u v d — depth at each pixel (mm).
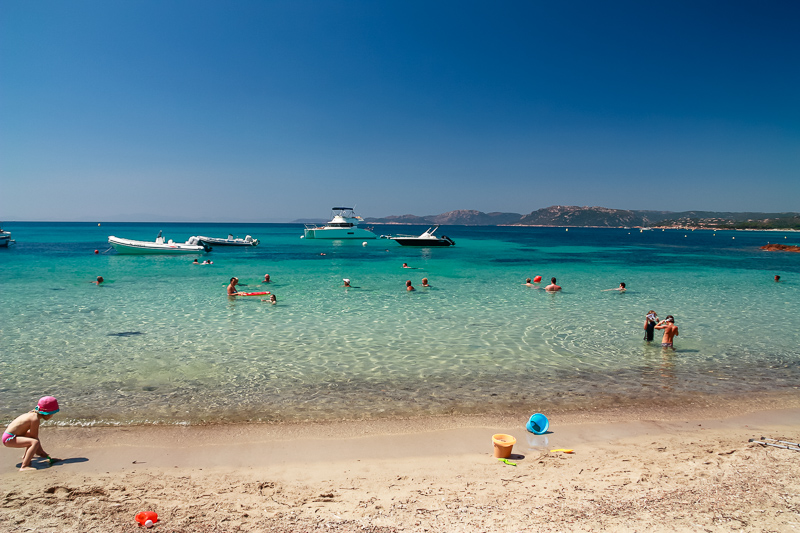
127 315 14930
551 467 5602
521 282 23953
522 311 16094
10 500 4664
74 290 19984
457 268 31438
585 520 4258
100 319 14281
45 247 49719
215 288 20984
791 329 13531
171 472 5457
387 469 5562
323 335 12539
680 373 9500
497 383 8836
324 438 6469
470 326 13719
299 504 4656
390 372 9461
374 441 6387
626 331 13195
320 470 5539
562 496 4797
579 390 8484
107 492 4902
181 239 88375
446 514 4410
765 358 10602
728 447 6203
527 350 11156
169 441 6328
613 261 39438
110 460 5762
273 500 4750
